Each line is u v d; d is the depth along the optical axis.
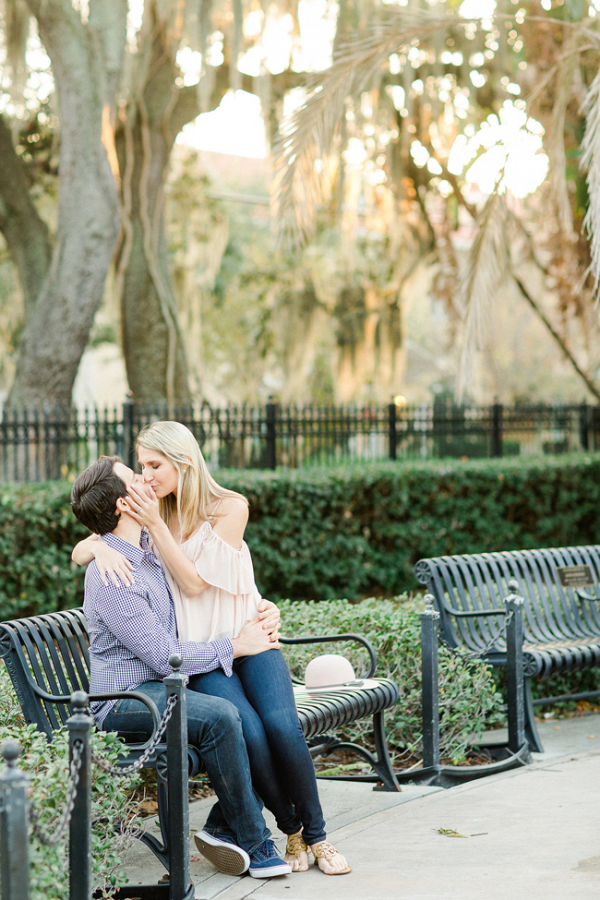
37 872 2.21
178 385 12.50
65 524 7.07
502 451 11.52
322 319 17.58
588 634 5.35
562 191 8.20
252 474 8.48
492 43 11.38
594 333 13.10
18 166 11.59
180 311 16.06
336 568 8.72
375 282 16.80
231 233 20.50
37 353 10.66
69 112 10.27
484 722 4.84
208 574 3.23
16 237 11.66
